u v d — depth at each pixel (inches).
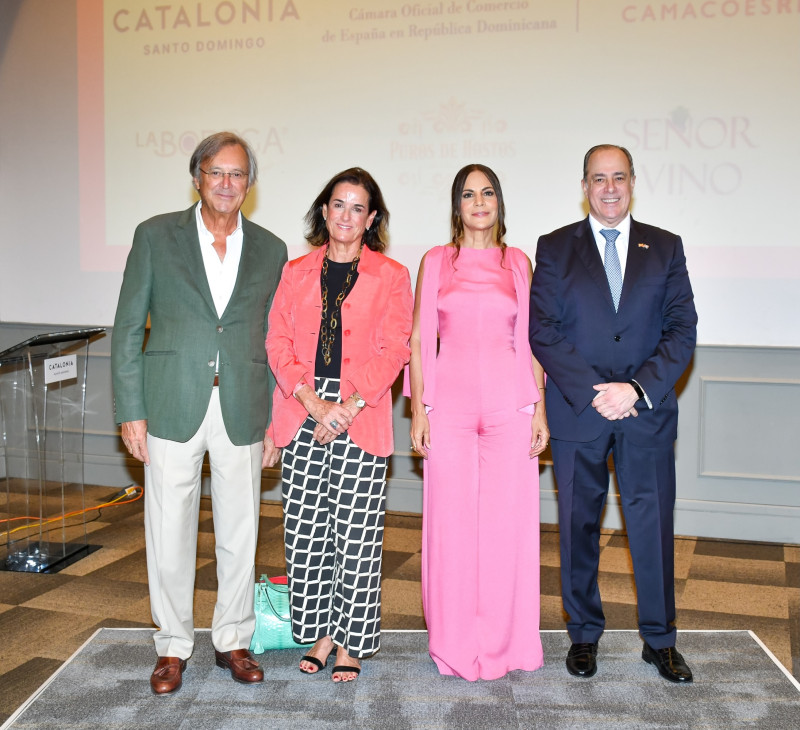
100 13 193.0
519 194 171.0
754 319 162.9
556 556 156.5
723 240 162.7
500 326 99.0
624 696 95.2
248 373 95.7
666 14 161.6
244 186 93.3
